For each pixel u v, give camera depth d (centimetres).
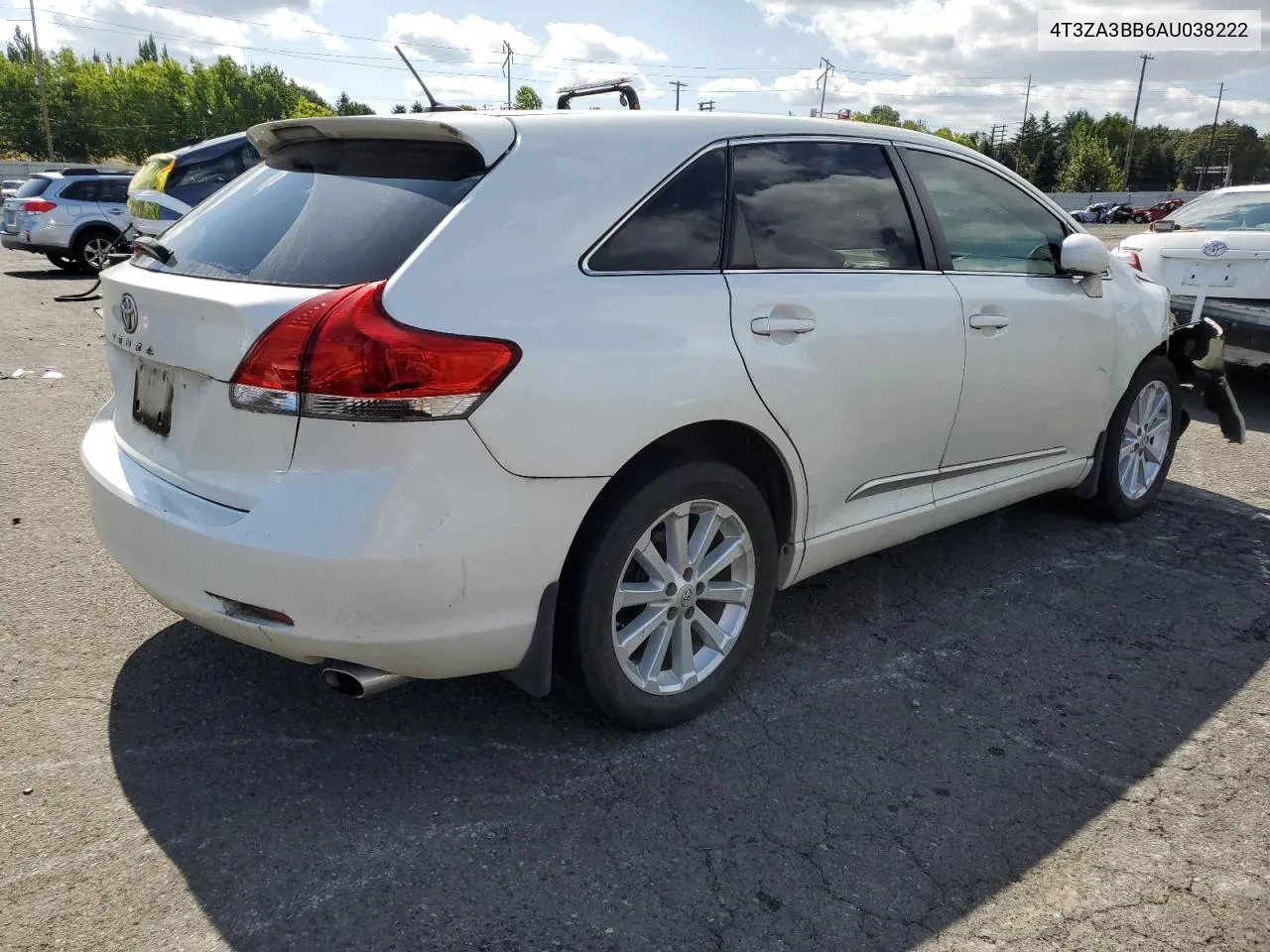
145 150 9650
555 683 308
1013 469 406
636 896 225
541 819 251
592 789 264
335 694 307
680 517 279
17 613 354
